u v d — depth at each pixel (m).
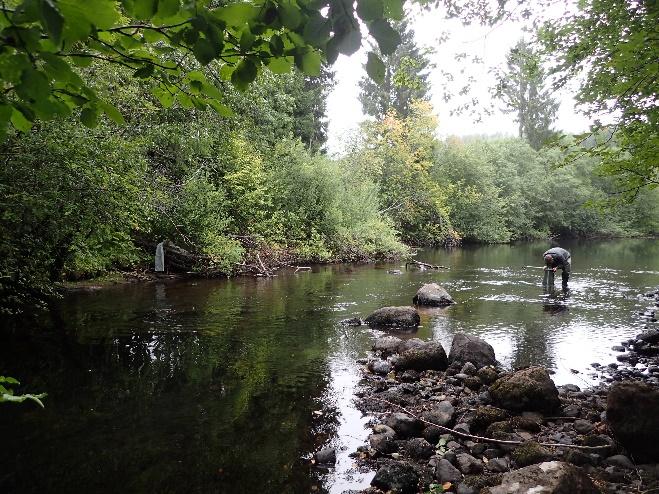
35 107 1.49
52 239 7.93
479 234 36.56
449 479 4.08
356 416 5.43
